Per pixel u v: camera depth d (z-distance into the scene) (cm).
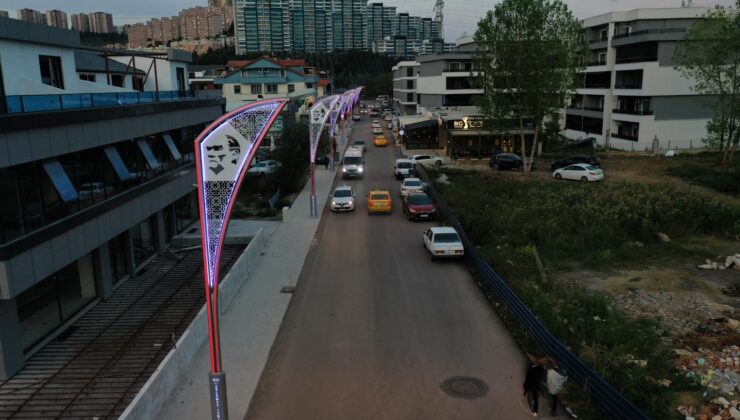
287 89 7962
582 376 1351
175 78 3319
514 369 1514
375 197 3512
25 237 1484
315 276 2316
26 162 1502
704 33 4616
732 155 4616
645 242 2694
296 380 1478
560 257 2469
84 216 1811
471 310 1928
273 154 4378
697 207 2966
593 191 3516
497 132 5284
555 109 4819
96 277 2016
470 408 1330
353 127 9500
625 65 5884
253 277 2297
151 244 2569
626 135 5975
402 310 1936
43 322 1691
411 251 2664
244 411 1334
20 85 1891
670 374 1423
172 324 1834
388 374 1498
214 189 1195
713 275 2230
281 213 3516
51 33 2081
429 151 6575
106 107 1966
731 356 1530
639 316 1830
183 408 1333
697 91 4991
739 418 1230
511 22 4638
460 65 8050
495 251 2509
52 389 1434
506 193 3691
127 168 2223
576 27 4609
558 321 1695
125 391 1416
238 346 1672
